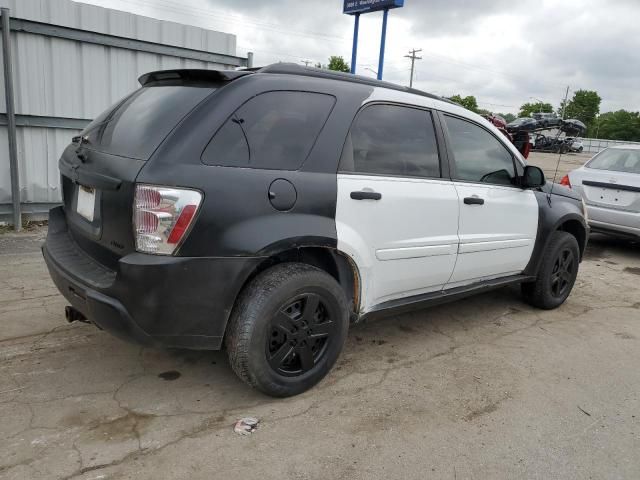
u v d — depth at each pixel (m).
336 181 3.07
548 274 4.80
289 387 3.04
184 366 3.42
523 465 2.62
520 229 4.43
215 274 2.64
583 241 5.25
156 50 7.48
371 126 3.37
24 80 6.50
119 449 2.55
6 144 6.46
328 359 3.19
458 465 2.59
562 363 3.83
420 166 3.63
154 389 3.12
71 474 2.36
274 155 2.88
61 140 6.98
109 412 2.86
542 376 3.60
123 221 2.60
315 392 3.20
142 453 2.53
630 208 7.21
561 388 3.44
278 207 2.82
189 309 2.64
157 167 2.55
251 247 2.69
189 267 2.58
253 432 2.75
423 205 3.54
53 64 6.70
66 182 3.39
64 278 2.90
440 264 3.77
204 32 7.87
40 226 6.75
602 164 8.03
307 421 2.88
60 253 3.17
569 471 2.59
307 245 2.91
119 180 2.60
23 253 5.64
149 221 2.53
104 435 2.65
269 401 3.06
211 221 2.60
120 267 2.55
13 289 4.57
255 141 2.82
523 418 3.05
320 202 2.98
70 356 3.46
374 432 2.82
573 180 7.92
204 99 2.78
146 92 3.22
